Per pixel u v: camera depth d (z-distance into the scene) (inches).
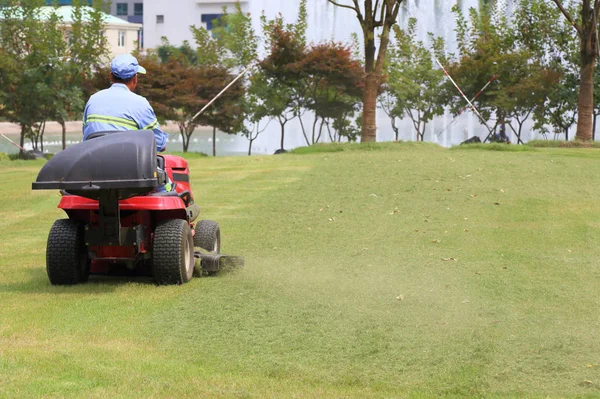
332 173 855.1
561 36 1647.4
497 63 1631.4
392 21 1285.7
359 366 276.4
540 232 545.3
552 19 1658.5
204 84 1503.4
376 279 407.2
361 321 329.4
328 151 1185.4
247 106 1608.0
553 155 1032.2
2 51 1417.3
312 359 283.4
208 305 354.9
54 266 392.5
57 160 363.3
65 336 305.9
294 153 1194.0
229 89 1523.1
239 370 271.9
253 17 2802.7
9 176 975.0
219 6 4256.9
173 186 408.5
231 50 1823.3
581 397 249.8
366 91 1302.9
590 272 422.9
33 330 313.1
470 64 1656.0
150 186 360.8
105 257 391.5
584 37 1323.8
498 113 1659.7
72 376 256.7
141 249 389.4
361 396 246.5
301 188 764.0
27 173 1014.4
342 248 498.0
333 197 706.2
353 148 1182.3
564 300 363.3
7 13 1481.3
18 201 741.9
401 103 1764.3
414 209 642.2
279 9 2763.3
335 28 2400.3
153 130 402.9
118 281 414.0
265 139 2228.1
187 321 329.4
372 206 657.6
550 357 285.4
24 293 380.2
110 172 359.6
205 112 1519.4
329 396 245.6
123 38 3811.5
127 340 302.8
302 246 506.3
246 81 1660.9
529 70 1605.6
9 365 265.7
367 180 792.3
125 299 366.0
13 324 321.4
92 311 343.3
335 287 390.3
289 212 639.1
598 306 352.8
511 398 248.4
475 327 321.1
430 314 339.9
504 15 1801.2
